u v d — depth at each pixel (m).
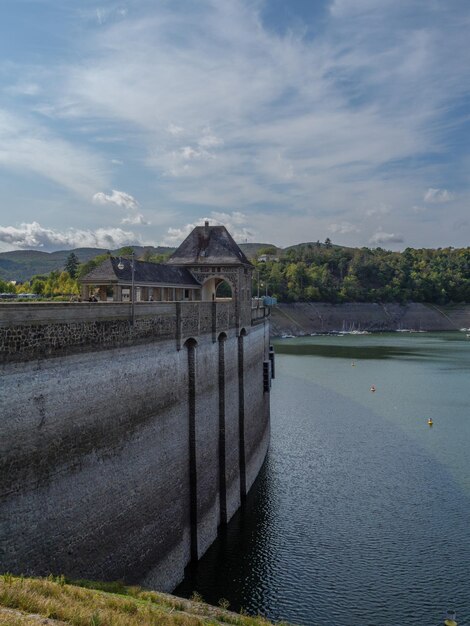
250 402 59.62
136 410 33.47
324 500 54.25
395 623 35.16
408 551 44.06
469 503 53.19
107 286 50.44
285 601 37.34
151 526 34.91
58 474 25.92
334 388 111.88
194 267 60.50
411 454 68.50
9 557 22.75
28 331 24.11
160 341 37.12
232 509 50.72
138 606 22.78
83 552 27.62
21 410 23.59
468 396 104.44
